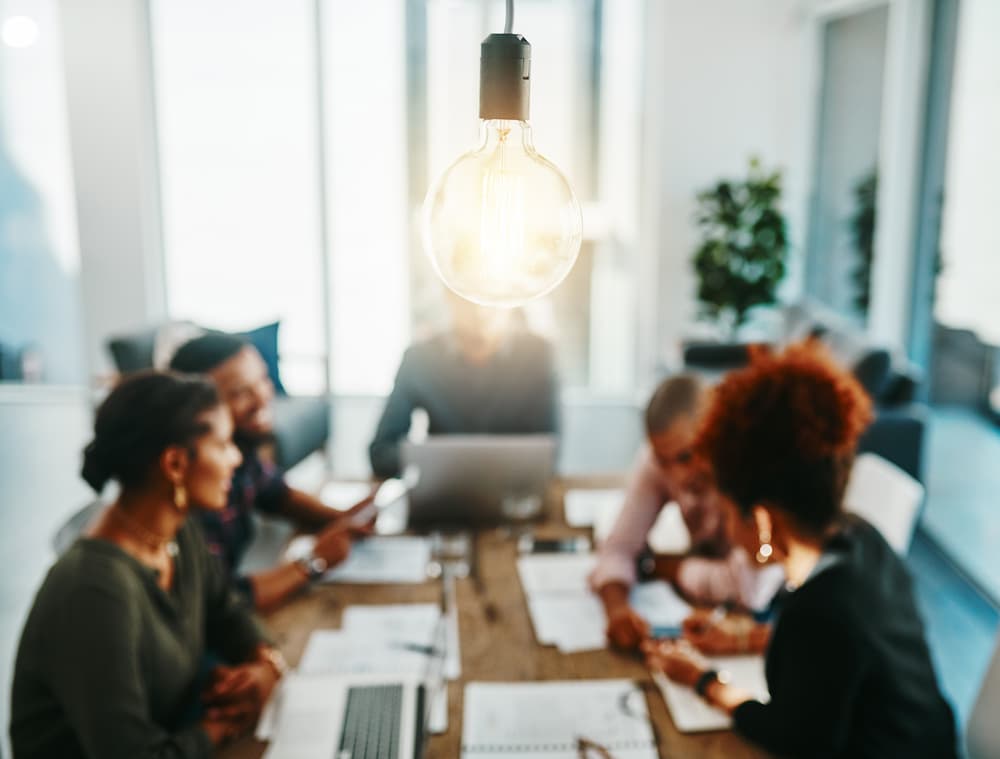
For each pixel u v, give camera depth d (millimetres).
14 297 6047
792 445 1293
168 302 6066
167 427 1424
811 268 6016
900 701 1319
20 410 5906
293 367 6211
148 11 5664
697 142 5762
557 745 1393
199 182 5926
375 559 2074
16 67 5727
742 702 1430
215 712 1443
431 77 5727
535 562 2061
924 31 4422
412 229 5973
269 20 5715
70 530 1919
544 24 5645
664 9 5590
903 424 3920
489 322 2955
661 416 1916
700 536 2062
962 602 3393
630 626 1705
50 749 1353
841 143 5496
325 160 5852
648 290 6016
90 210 5672
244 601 1796
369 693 1513
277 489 2311
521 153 1033
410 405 3037
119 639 1330
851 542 1348
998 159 3693
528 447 2244
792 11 5586
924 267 4531
